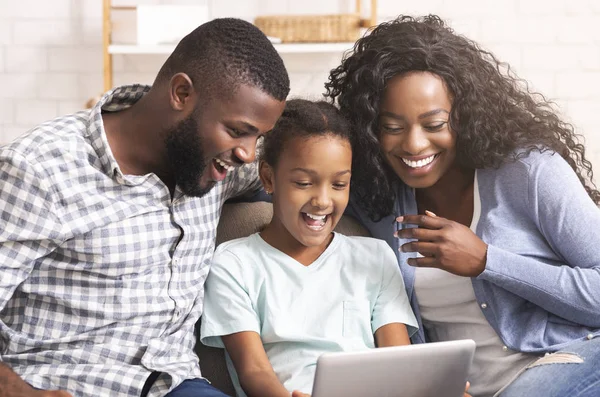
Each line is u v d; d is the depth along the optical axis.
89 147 1.55
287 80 1.59
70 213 1.51
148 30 3.81
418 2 3.98
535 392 1.61
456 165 1.87
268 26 3.82
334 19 3.78
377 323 1.78
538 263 1.70
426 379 1.46
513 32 3.97
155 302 1.59
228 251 1.79
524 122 1.86
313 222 1.76
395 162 1.83
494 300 1.76
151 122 1.58
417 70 1.78
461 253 1.69
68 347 1.54
